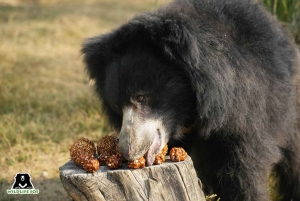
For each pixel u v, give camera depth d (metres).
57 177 7.61
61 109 10.03
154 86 4.97
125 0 23.89
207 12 5.23
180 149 4.66
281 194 7.05
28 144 8.45
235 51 5.04
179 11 5.13
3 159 8.04
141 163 4.48
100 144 4.95
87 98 10.55
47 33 16.39
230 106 4.94
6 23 17.00
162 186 4.39
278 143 5.72
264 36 5.39
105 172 4.35
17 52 13.88
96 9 21.14
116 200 4.34
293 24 8.33
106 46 5.28
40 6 20.84
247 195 5.28
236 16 5.33
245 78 5.02
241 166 5.23
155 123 4.96
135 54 5.05
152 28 4.89
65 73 12.74
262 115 5.23
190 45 4.70
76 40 16.14
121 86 5.00
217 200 5.36
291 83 5.68
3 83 11.11
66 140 8.86
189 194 4.44
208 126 5.04
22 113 9.67
